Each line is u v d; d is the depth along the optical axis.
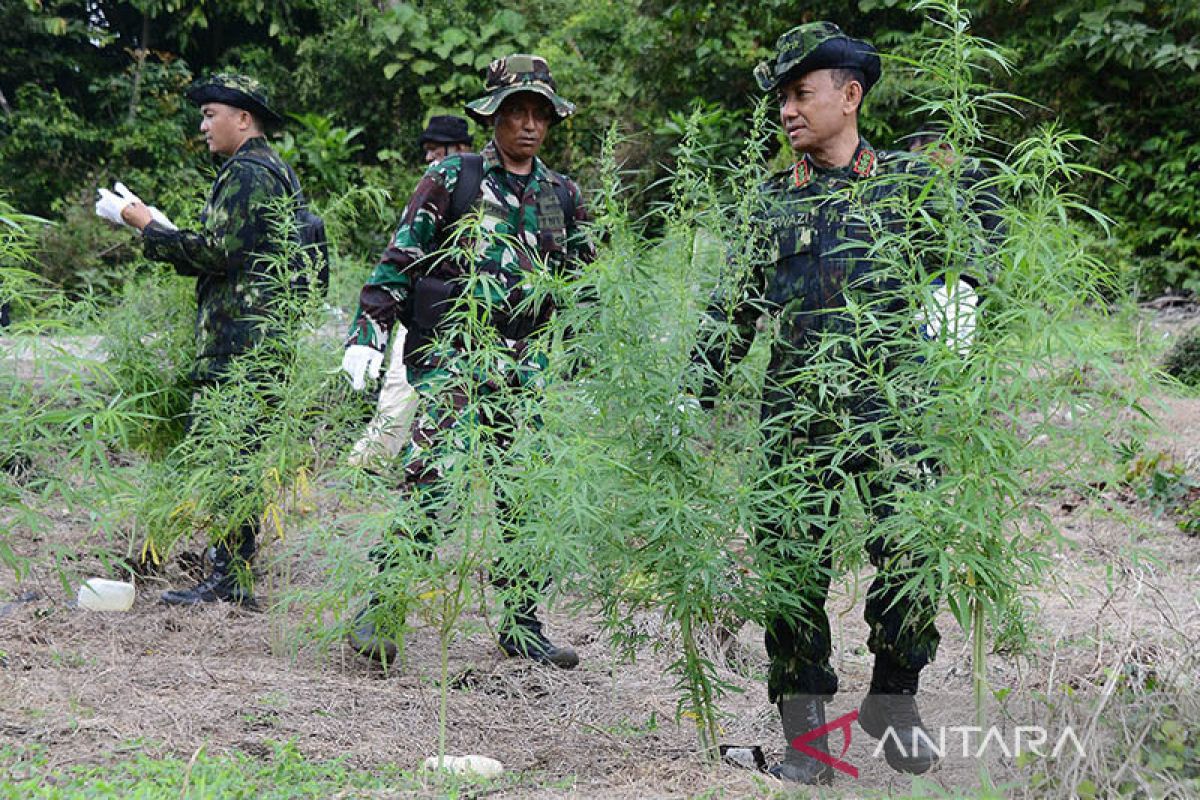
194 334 5.58
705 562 3.20
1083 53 13.36
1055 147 2.98
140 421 5.40
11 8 18.89
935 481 3.09
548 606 3.22
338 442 4.84
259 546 5.08
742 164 3.53
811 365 3.35
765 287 3.59
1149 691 3.30
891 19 13.79
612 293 3.19
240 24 20.81
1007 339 2.94
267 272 4.99
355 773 3.23
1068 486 3.24
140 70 19.05
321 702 3.80
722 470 3.34
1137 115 13.63
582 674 4.44
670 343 3.29
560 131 14.62
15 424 3.21
